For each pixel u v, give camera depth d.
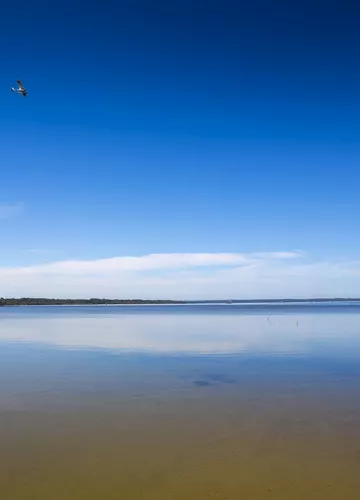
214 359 26.22
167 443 11.73
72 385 18.92
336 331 46.19
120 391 17.70
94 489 9.24
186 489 9.23
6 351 30.86
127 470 10.11
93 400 16.22
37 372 22.14
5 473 9.99
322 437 12.11
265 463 10.43
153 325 58.84
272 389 17.92
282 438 12.05
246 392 17.44
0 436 12.37
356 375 20.70
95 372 22.03
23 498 8.87
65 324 62.84
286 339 37.94
